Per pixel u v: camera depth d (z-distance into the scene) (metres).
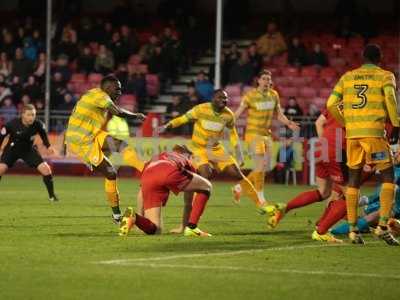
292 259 31.34
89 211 47.75
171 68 89.56
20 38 92.69
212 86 81.88
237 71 85.38
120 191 62.81
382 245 35.28
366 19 89.94
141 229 36.72
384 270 29.47
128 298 24.45
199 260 30.62
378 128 34.97
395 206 39.28
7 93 87.25
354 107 35.22
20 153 53.47
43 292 25.06
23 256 31.05
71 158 79.31
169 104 85.62
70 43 90.94
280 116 52.97
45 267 28.84
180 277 27.44
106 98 40.94
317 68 86.69
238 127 79.12
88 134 41.19
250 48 86.38
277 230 40.34
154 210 36.84
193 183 36.69
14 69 88.25
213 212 48.88
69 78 87.25
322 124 39.22
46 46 88.12
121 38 90.50
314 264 30.39
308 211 50.38
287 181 74.94
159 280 26.91
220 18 77.94
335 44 90.19
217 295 25.02
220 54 78.31
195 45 92.31
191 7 94.00
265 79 52.44
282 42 89.12
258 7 100.19
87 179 76.12
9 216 44.47
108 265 29.30
